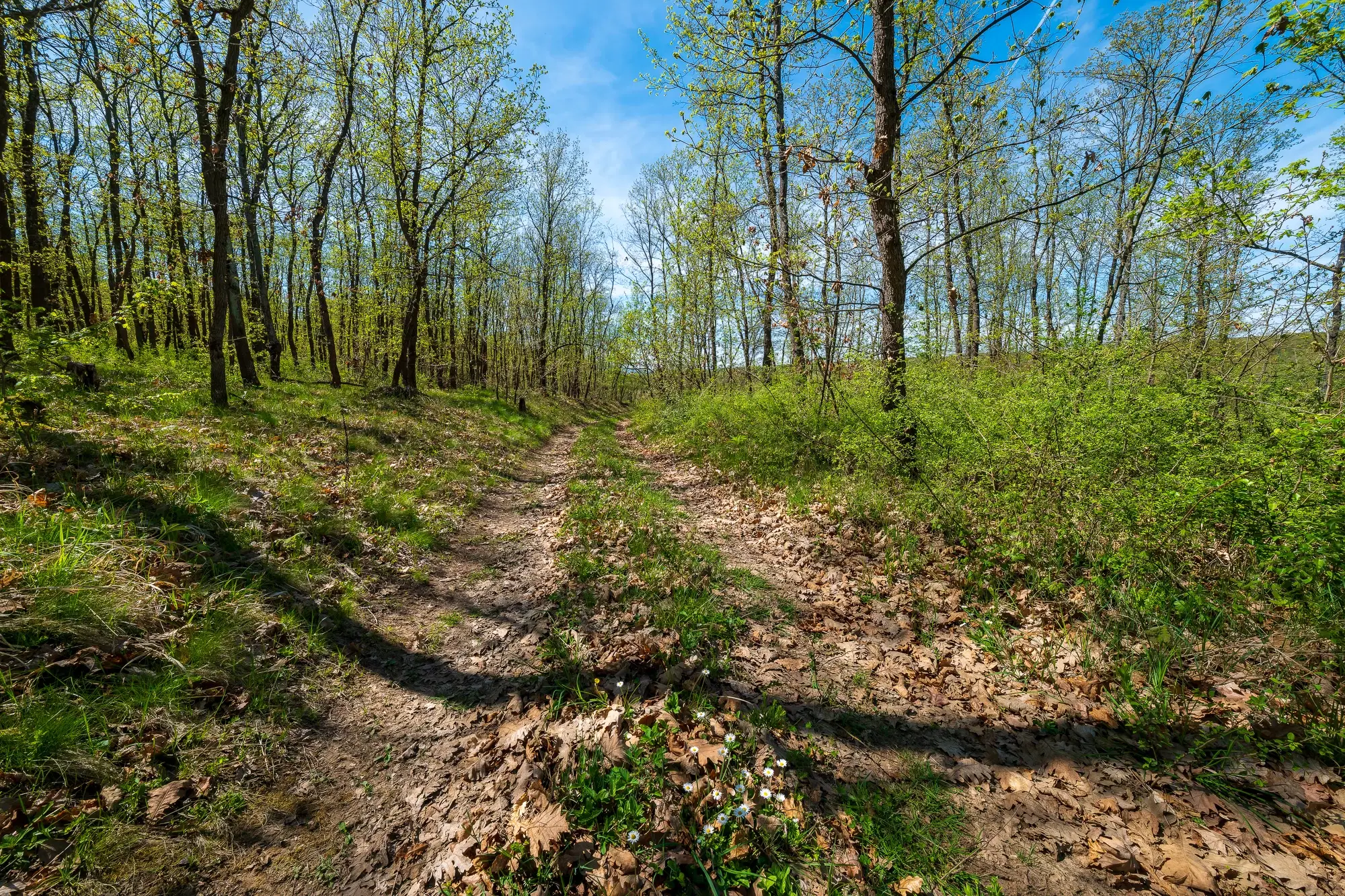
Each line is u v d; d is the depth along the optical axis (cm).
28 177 1193
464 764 305
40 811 229
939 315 1694
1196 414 543
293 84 1308
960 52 659
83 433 586
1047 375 744
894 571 547
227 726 302
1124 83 1147
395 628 451
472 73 1625
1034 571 488
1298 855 238
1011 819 265
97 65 1002
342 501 655
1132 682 352
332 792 282
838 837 254
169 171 1417
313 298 2911
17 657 284
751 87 948
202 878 226
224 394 912
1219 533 414
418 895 225
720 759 282
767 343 1566
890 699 362
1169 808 265
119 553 386
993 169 1203
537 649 425
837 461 857
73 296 1730
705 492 991
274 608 411
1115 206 1360
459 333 2691
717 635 433
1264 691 326
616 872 221
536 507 864
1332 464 350
